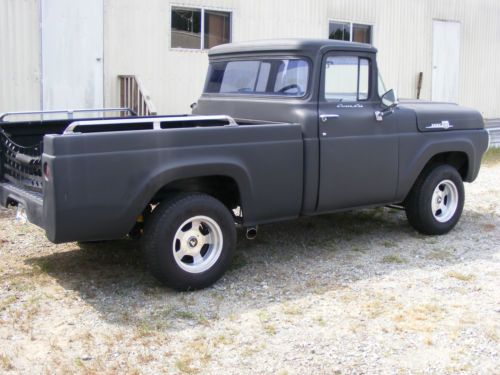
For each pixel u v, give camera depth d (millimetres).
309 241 6086
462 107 6684
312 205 5316
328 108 5324
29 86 9109
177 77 10516
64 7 9266
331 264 5422
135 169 4320
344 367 3641
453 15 15062
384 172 5746
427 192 6176
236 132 4754
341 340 3975
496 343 3953
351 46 5445
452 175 6344
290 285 4902
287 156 5055
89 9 9492
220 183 5039
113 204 4270
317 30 12328
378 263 5473
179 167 4465
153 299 4570
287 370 3594
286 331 4090
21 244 5789
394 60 14023
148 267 4734
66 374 3494
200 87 10820
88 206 4180
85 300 4523
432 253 5766
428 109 6203
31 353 3740
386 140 5715
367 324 4207
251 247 5863
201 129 4586
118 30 9805
